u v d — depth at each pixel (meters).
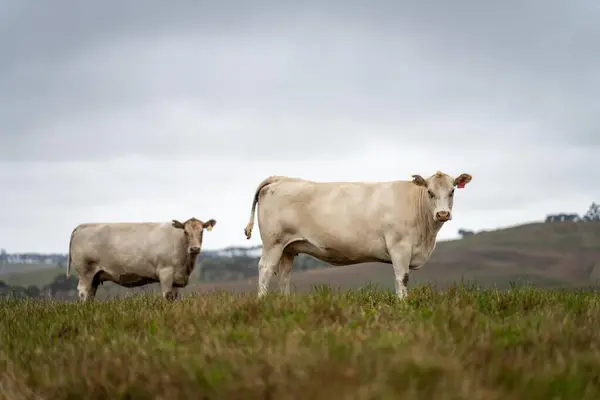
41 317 12.64
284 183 17.27
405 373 6.76
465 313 9.78
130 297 15.09
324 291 11.71
